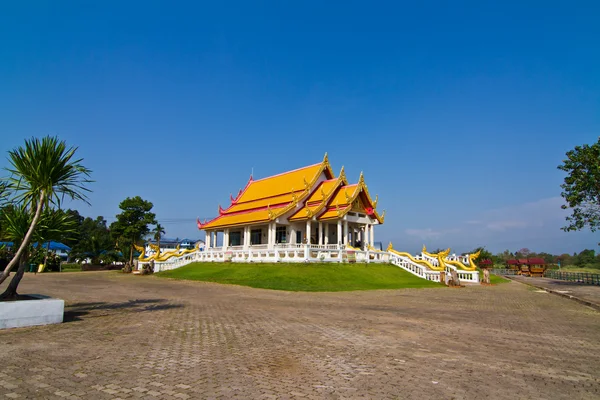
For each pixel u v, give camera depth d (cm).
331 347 1006
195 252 5050
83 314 1515
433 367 844
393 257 4209
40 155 1288
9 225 1380
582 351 1034
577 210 3497
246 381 724
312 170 5197
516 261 8150
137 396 637
